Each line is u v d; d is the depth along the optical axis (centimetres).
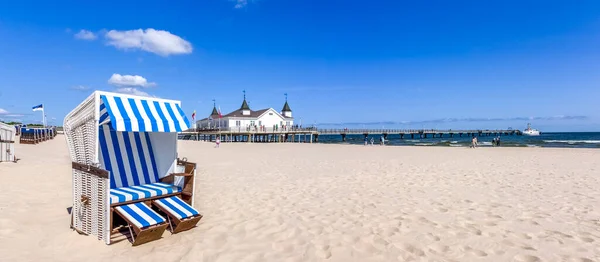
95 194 448
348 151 2516
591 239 468
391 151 2488
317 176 1068
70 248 416
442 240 465
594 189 832
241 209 629
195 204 669
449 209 633
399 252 422
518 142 4747
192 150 2650
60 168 1094
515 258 405
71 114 498
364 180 981
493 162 1548
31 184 802
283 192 796
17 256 388
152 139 579
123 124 434
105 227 429
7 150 1225
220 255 405
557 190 821
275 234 487
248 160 1680
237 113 5631
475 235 485
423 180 979
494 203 682
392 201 700
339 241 459
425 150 2611
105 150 517
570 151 2348
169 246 429
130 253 404
